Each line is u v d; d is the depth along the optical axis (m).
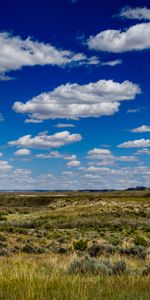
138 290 8.89
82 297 8.04
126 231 67.88
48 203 173.00
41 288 8.84
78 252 26.20
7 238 43.19
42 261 17.67
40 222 85.19
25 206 168.12
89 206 114.00
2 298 8.16
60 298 8.16
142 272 13.14
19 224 79.81
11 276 10.14
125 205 111.69
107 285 9.49
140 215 101.94
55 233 55.97
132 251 23.62
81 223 83.81
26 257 23.08
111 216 98.56
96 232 66.06
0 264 14.16
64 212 108.44
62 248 29.83
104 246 24.34
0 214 115.81
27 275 10.17
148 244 40.53
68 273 12.39
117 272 12.77
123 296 8.31
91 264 12.98
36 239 45.28
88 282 9.73
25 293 8.49
